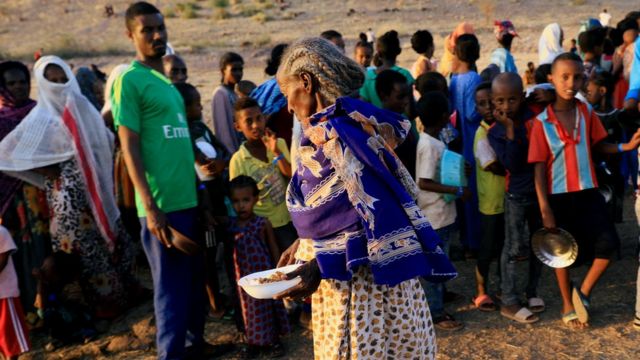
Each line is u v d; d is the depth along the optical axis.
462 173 4.62
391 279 2.40
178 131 4.09
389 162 2.55
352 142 2.43
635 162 7.06
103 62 27.09
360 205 2.41
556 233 4.39
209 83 19.47
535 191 4.55
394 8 35.09
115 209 5.21
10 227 5.16
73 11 41.25
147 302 5.55
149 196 3.91
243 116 4.79
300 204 2.61
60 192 5.01
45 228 5.23
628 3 31.36
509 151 4.50
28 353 4.87
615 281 5.23
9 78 5.25
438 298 4.65
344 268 2.48
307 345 4.63
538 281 5.30
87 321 5.05
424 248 2.53
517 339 4.46
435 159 4.60
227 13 37.41
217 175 4.93
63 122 5.00
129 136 3.89
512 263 4.73
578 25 26.53
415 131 5.47
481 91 4.96
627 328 4.48
